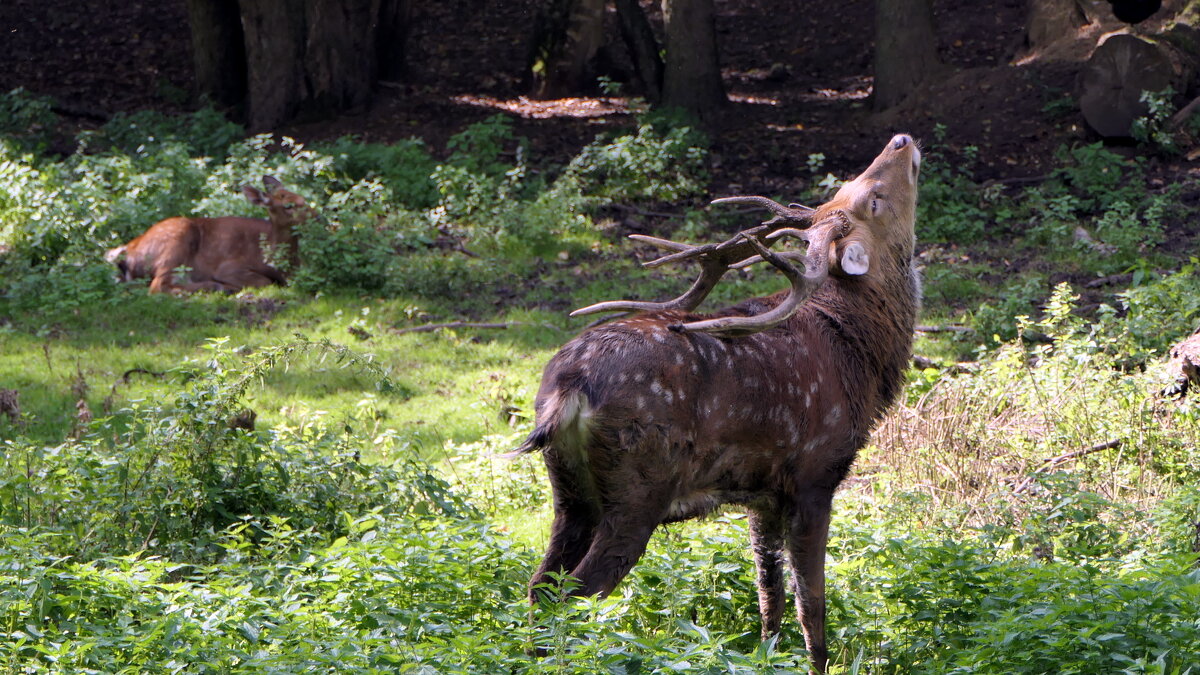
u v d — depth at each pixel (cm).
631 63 3066
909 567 841
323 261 1856
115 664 635
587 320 1738
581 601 657
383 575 724
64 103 2861
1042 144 2364
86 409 1177
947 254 1970
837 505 1108
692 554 850
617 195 2252
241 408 1031
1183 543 905
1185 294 1486
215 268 1892
